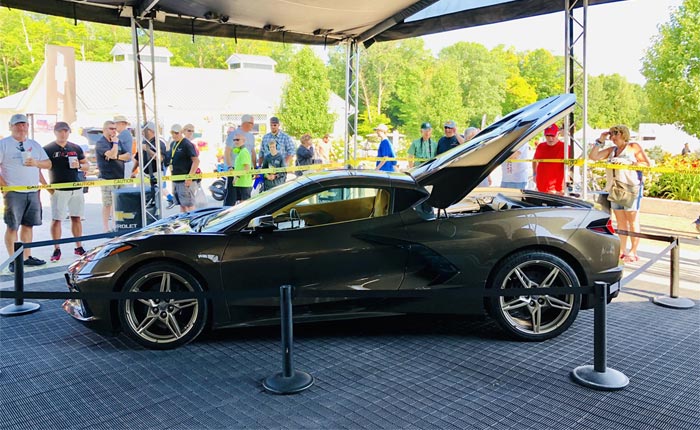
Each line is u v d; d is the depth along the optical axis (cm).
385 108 6091
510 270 410
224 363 383
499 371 366
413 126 5722
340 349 409
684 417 302
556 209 429
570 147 802
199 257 395
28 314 501
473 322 469
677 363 378
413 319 478
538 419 300
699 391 334
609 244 422
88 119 3309
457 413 308
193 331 407
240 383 350
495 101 6394
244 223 414
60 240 525
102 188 918
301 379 345
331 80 6388
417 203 423
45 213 1209
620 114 6203
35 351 408
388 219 416
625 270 671
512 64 6900
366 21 875
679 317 483
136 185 925
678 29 1777
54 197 732
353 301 412
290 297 343
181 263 399
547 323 422
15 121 673
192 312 408
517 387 341
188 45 6222
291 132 4322
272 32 927
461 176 433
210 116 3725
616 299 544
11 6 674
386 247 412
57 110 827
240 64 4675
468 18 836
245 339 430
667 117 1870
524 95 6525
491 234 413
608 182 713
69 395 335
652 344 415
